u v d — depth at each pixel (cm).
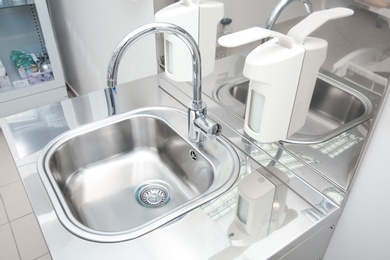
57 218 69
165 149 106
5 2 198
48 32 212
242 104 91
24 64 221
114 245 63
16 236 161
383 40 56
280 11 72
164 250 63
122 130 104
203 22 88
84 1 176
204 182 91
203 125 86
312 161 77
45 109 105
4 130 96
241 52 84
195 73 82
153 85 118
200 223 68
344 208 76
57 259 61
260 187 77
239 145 90
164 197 96
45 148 90
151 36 120
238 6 80
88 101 109
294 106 69
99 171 102
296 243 66
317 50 64
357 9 58
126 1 129
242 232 66
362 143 65
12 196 181
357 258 80
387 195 67
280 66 62
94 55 193
